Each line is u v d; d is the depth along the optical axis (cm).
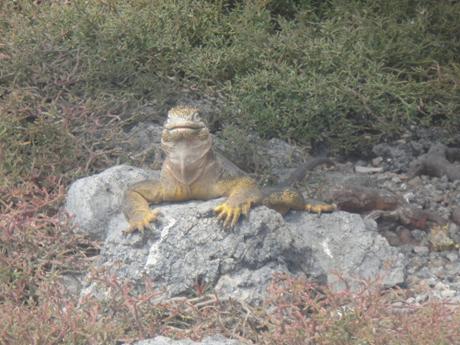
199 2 1583
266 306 981
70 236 1134
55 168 1266
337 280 1106
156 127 1380
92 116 1330
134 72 1455
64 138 1288
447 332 890
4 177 1206
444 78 1493
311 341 921
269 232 1060
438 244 1228
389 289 1054
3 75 1402
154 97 1434
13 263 1087
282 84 1452
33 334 942
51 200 1176
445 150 1436
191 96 1489
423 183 1395
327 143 1469
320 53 1499
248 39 1523
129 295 1020
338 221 1157
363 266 1125
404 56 1533
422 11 1584
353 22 1574
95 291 1037
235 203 1055
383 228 1273
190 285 1039
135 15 1527
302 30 1544
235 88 1470
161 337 944
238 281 1041
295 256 1082
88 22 1513
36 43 1452
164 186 1090
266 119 1434
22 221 1126
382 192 1291
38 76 1399
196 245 1048
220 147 1366
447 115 1472
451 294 1102
